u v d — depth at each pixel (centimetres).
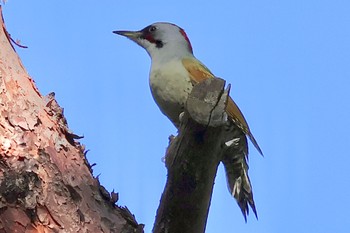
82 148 832
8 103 804
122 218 784
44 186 754
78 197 767
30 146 779
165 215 658
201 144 616
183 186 637
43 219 736
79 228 747
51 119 823
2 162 757
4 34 886
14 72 844
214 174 645
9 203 729
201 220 664
